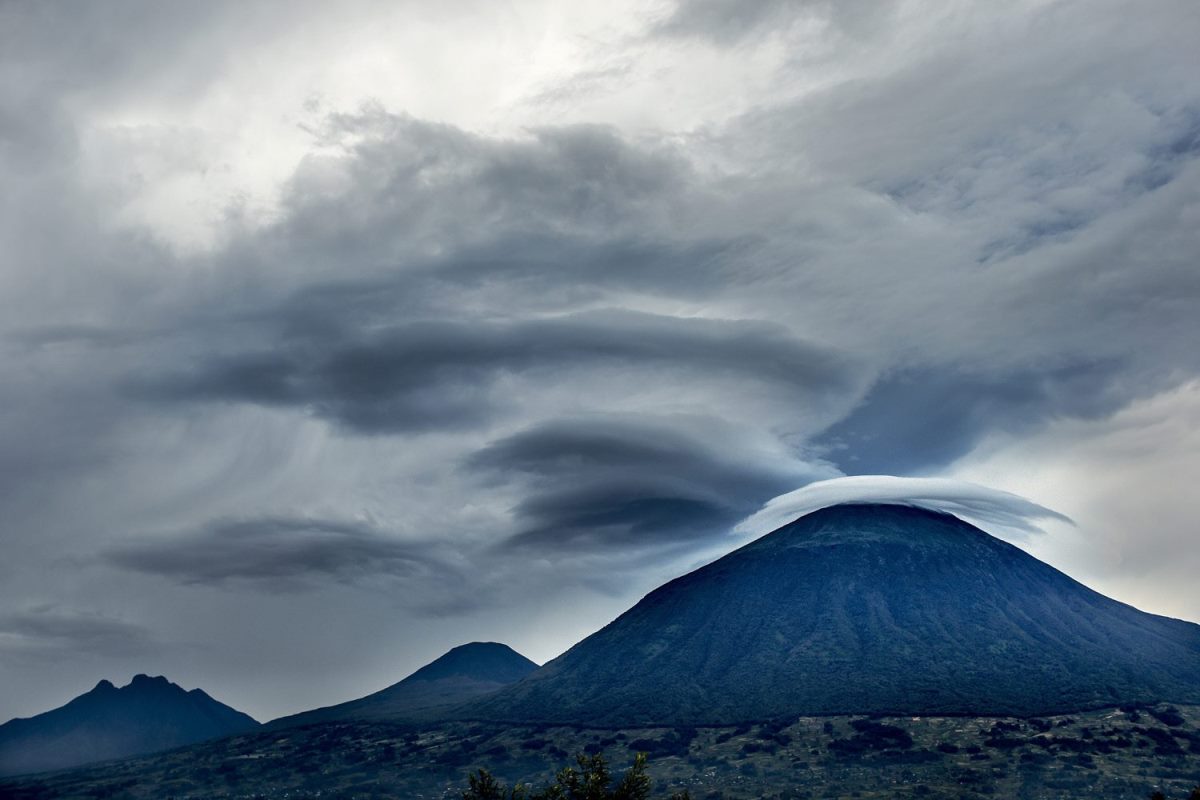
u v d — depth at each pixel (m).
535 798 130.88
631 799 127.94
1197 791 119.06
